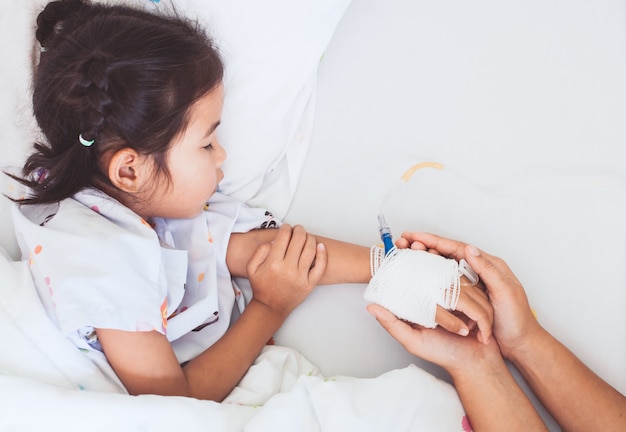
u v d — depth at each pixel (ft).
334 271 3.70
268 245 3.70
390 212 3.91
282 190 4.12
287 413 2.98
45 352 3.04
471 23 4.33
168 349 3.18
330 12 3.90
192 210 3.62
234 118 3.92
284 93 3.98
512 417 3.08
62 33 3.37
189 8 3.82
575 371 3.17
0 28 3.89
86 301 2.99
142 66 3.15
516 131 3.99
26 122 3.83
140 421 2.84
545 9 4.27
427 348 3.22
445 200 3.86
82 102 3.13
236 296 3.85
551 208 3.71
